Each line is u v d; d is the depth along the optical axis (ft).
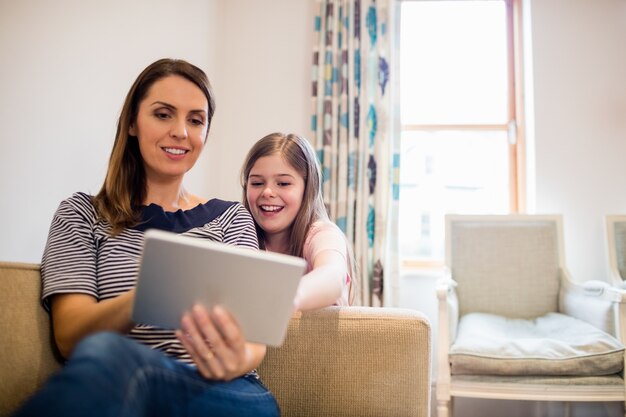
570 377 5.35
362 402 3.43
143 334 3.07
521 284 7.39
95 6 5.49
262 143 4.73
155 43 6.78
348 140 8.64
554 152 8.51
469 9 9.43
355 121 8.67
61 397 1.67
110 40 5.77
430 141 9.39
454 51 9.43
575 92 8.55
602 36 8.57
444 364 5.62
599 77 8.54
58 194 4.98
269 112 9.21
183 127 3.47
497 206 9.27
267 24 9.30
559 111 8.54
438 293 5.81
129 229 3.35
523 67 9.04
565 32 8.63
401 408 3.41
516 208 9.07
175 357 3.06
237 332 2.52
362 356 3.45
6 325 2.82
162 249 2.29
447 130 9.31
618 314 5.65
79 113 5.25
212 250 2.32
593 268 8.32
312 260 3.92
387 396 3.42
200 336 2.52
